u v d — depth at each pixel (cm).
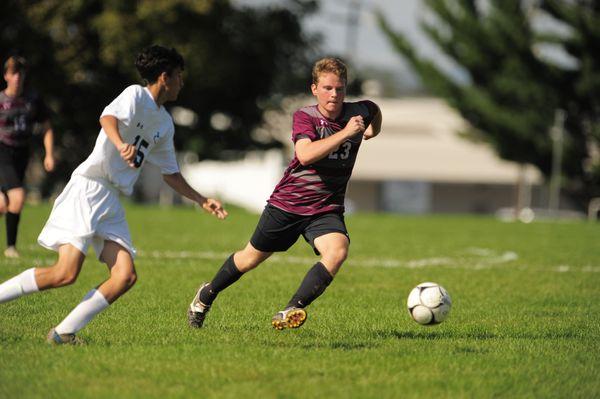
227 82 14625
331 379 1997
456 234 7681
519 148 17288
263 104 16462
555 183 16950
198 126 16238
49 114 4384
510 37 16575
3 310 2975
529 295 3775
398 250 5838
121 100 2242
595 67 16312
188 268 4419
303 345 2433
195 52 13300
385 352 2330
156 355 2200
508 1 16600
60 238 2220
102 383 1936
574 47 16375
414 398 1862
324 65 2469
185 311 3072
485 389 1955
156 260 4775
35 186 17700
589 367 2233
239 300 3406
